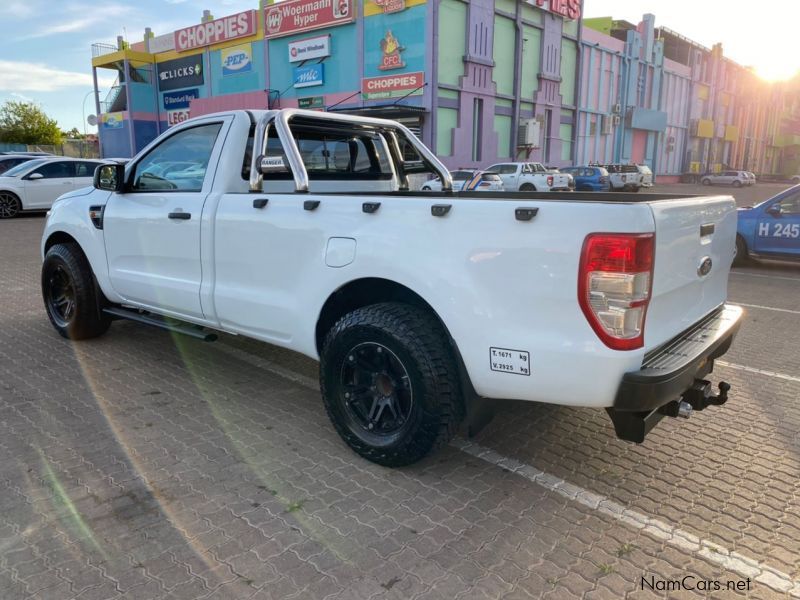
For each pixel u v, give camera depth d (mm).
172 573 2391
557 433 3742
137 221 4457
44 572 2379
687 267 2990
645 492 3076
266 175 4164
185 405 4047
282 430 3701
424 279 2926
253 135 4074
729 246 3639
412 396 3000
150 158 4539
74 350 5137
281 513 2818
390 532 2691
